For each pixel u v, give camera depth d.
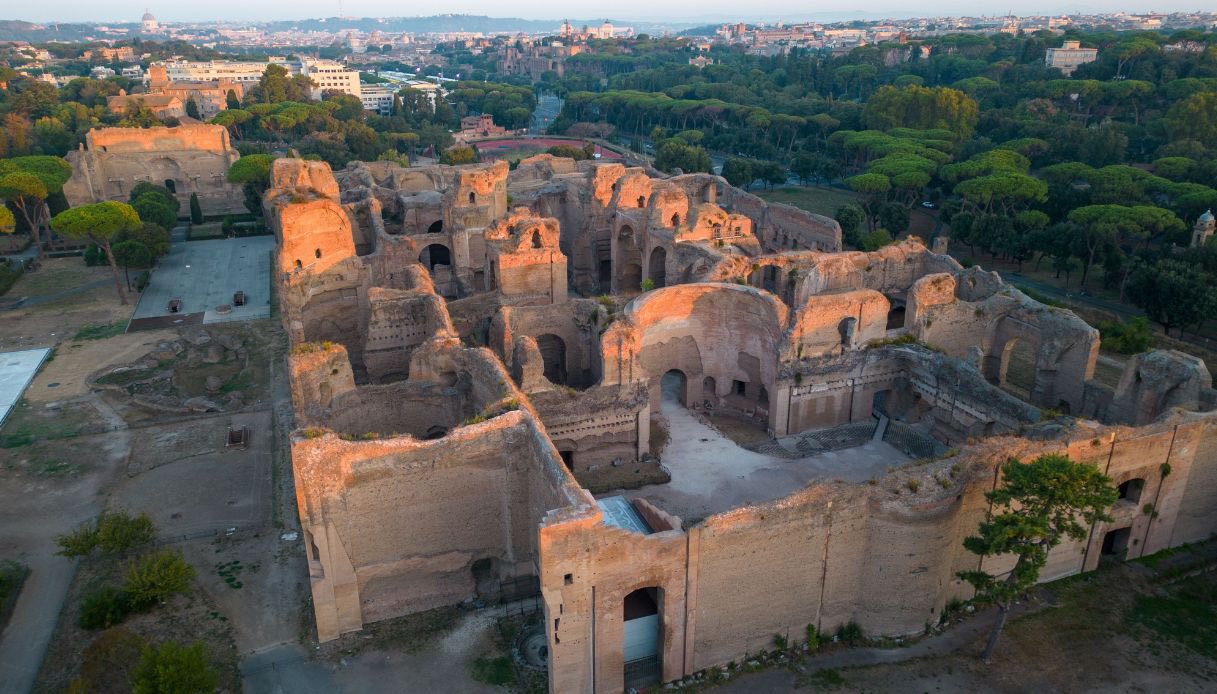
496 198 106.88
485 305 83.94
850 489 45.78
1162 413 55.56
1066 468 43.12
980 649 48.44
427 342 60.66
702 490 65.00
